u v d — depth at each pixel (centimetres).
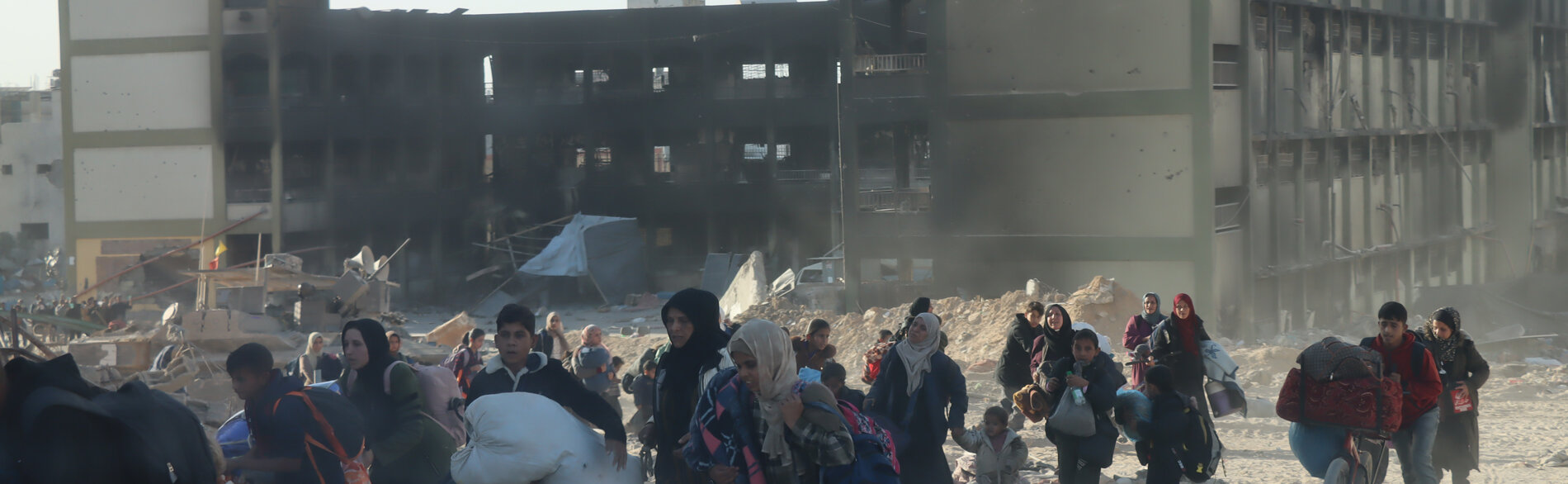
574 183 5544
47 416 434
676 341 613
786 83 5353
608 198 5497
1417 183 4741
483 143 5550
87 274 4944
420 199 5241
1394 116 4491
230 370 661
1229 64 3500
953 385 828
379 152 5184
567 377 685
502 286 5234
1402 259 4594
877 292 3628
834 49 5284
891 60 3609
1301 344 3372
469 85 5447
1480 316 4212
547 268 5097
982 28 3466
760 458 510
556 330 1388
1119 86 3369
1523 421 1622
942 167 3519
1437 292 4350
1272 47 3697
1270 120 3697
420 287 5306
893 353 834
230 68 4928
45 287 6531
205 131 4878
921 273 3884
